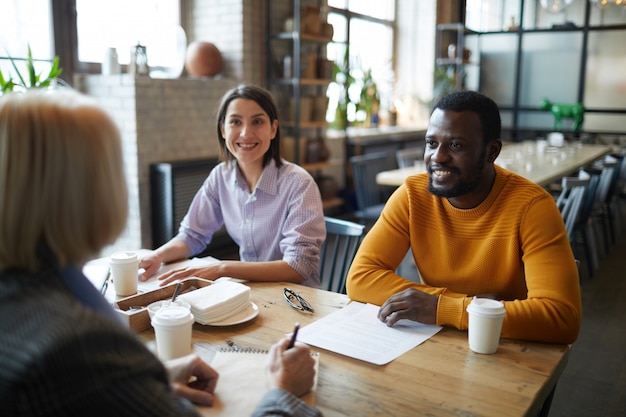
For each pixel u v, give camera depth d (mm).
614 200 5906
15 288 692
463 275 1613
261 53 5250
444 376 1171
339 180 6523
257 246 2158
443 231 1635
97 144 735
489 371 1195
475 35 8508
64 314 667
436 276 1659
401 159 5117
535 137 8289
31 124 704
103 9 4301
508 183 1579
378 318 1469
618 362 2848
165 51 4586
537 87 8219
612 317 3469
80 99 770
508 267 1553
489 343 1270
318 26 5410
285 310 1548
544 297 1393
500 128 1545
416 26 8117
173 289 1553
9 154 697
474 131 1482
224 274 1797
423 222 1678
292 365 1021
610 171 4527
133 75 4098
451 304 1402
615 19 7613
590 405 2432
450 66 8234
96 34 4281
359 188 4520
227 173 2201
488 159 1545
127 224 797
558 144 6473
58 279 723
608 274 4336
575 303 1380
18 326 653
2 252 707
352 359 1249
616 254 4898
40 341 631
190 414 770
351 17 6965
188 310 1271
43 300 681
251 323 1456
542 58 8117
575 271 1448
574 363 2834
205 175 4535
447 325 1421
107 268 1848
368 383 1140
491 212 1571
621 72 7637
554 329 1338
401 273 4309
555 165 4680
